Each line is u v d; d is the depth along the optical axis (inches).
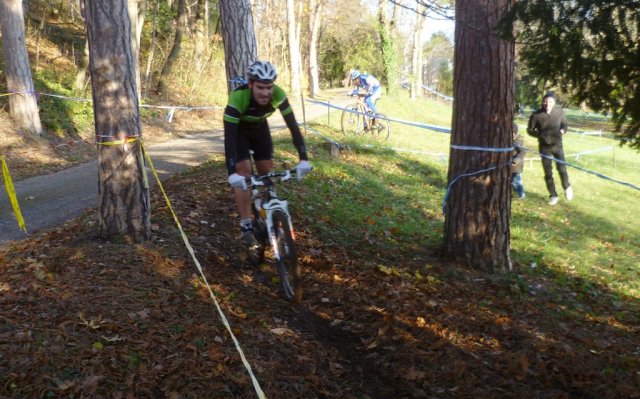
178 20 823.7
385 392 142.5
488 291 228.1
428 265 243.0
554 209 436.8
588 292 260.4
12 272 175.5
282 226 175.8
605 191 561.9
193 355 135.8
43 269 177.5
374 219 307.6
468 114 237.6
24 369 118.5
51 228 245.3
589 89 165.6
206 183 306.5
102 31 190.7
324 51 1887.3
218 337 146.3
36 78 611.8
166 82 806.5
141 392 118.8
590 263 311.7
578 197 498.6
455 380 148.9
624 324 224.4
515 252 296.4
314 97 1229.7
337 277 212.8
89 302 153.2
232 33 324.5
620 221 444.1
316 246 245.9
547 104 430.6
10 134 468.1
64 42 868.0
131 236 202.2
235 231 239.3
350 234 272.7
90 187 336.2
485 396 143.0
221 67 917.2
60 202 296.7
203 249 211.6
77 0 970.1
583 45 157.8
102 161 199.2
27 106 491.2
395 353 159.5
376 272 225.3
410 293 207.3
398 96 1121.4
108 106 195.5
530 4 161.9
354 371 150.3
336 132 610.2
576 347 183.5
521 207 427.2
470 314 196.7
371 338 167.0
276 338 156.3
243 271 203.3
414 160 544.7
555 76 169.3
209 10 1285.7
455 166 245.3
